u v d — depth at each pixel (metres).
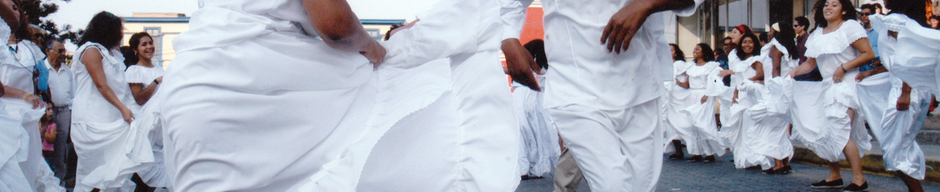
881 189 4.86
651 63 2.93
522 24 3.12
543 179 6.08
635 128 2.92
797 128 5.20
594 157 2.84
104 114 4.59
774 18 13.12
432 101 2.05
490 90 2.17
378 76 2.17
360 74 2.07
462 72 2.22
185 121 1.79
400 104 2.09
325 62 1.95
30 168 3.32
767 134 6.02
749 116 6.17
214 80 1.81
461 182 2.11
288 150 1.89
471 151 2.12
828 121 4.83
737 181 5.60
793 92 5.16
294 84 1.89
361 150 1.90
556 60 2.99
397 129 2.04
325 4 1.82
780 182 5.50
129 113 4.60
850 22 4.63
